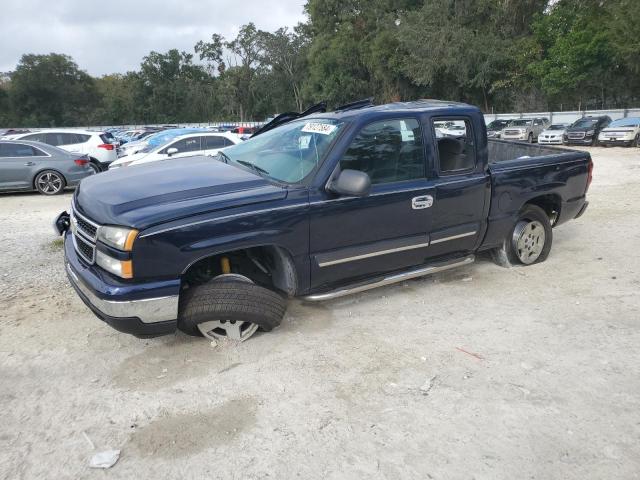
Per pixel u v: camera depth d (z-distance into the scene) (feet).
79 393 10.49
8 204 34.35
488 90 129.29
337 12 171.53
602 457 8.63
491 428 9.37
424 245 14.47
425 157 14.19
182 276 11.19
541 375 11.18
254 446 8.89
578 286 16.44
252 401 10.19
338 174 12.51
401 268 14.53
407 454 8.68
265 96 238.89
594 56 101.35
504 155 21.72
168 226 10.54
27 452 8.71
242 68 236.43
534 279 17.07
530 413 9.82
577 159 18.33
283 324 13.61
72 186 39.70
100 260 10.73
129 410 9.91
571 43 103.91
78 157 39.86
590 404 10.12
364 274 13.75
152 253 10.43
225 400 10.23
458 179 14.80
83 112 262.88
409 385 10.77
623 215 26.86
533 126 90.48
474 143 15.16
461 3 127.24
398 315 14.26
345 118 13.28
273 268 12.99
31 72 245.65
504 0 119.65
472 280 16.97
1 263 19.44
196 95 267.80
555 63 109.40
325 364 11.59
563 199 18.17
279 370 11.34
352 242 13.05
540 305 14.94
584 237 22.54
